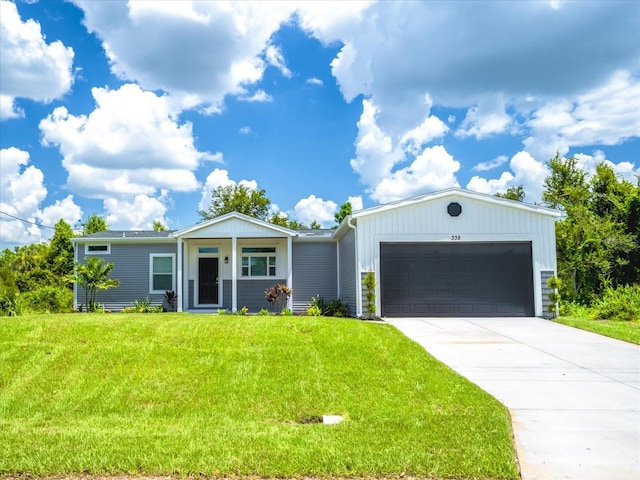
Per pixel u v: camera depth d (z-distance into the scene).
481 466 4.45
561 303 17.91
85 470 4.51
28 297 20.25
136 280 19.95
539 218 15.80
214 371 8.16
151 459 4.68
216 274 20.48
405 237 15.60
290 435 5.41
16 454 4.88
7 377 8.07
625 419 5.95
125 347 9.20
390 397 6.94
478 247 15.68
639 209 20.94
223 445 5.06
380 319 14.95
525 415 6.11
